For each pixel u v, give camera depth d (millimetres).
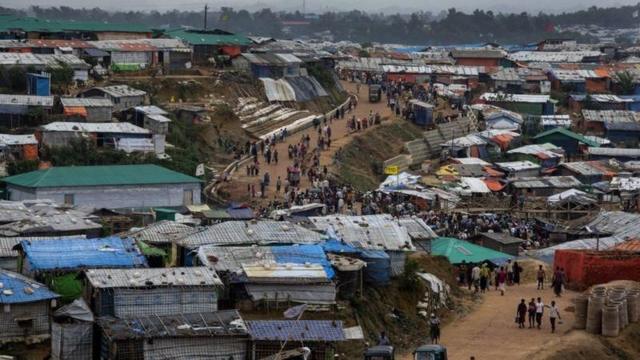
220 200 121812
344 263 72188
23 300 61844
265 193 125625
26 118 138750
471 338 75375
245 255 71312
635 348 74750
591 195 140000
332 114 185625
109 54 185000
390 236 82500
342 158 150750
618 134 198750
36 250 68938
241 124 165500
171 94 171375
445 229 112062
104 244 71312
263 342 61062
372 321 71625
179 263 76250
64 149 129250
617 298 78125
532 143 184875
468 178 146625
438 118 196375
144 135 136250
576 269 91750
